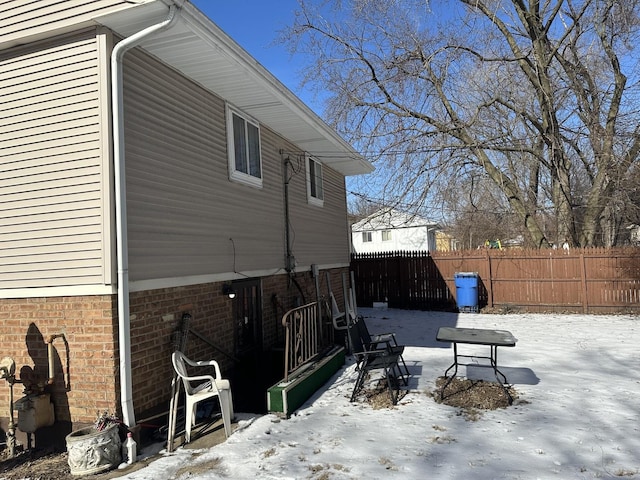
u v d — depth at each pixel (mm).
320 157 11000
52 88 4453
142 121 4711
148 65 4895
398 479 3428
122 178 4250
